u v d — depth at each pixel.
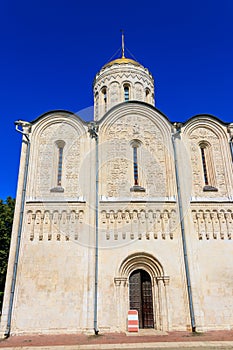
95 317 16.25
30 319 16.16
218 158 21.44
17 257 17.33
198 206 19.39
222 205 19.53
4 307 16.22
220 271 17.83
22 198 18.86
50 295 16.72
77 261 17.56
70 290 16.88
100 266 17.48
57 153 20.98
